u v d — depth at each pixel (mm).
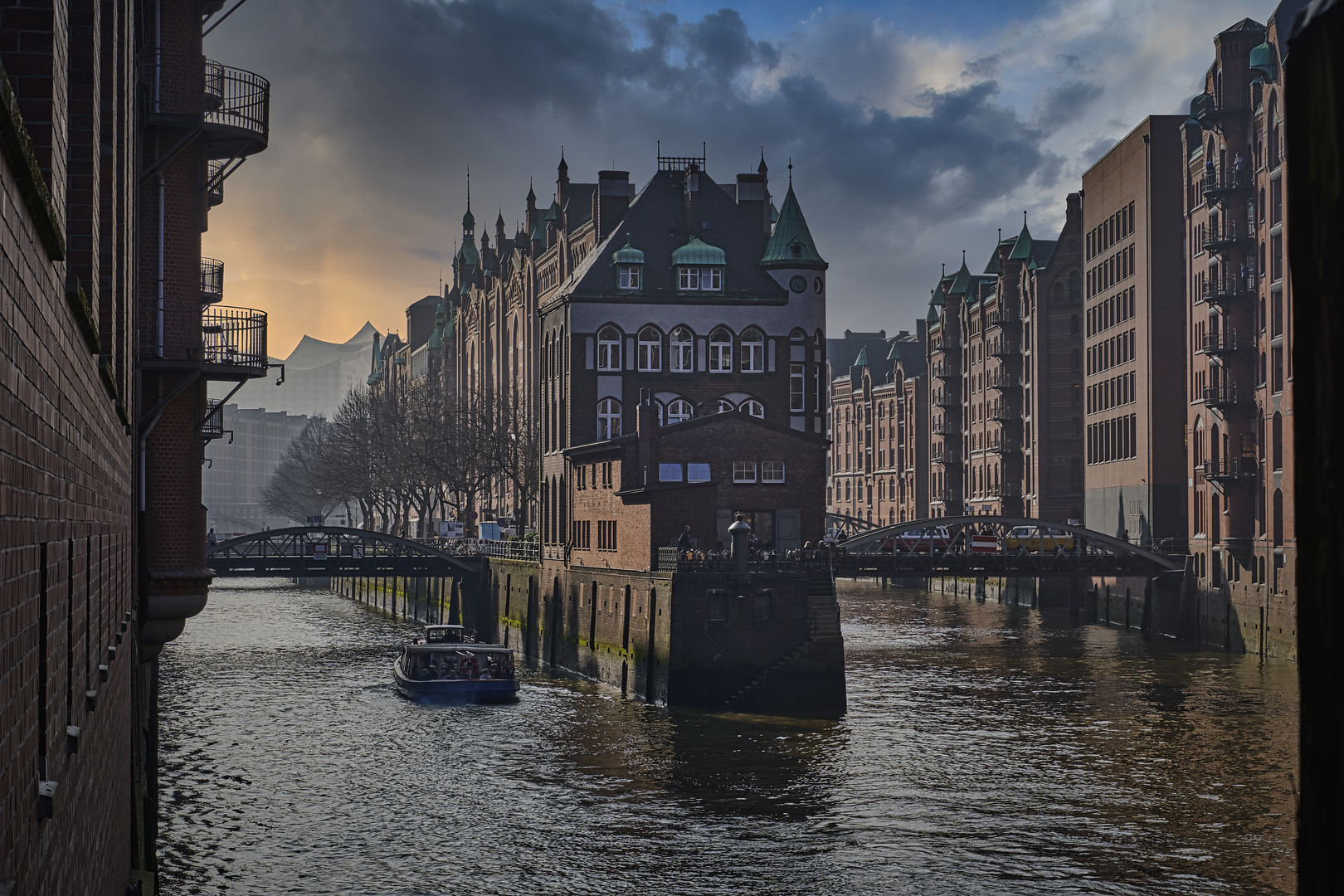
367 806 42094
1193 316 93375
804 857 36312
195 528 38156
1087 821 39781
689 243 90625
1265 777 45531
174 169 37188
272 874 34438
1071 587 112625
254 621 111125
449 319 184125
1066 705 60719
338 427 154250
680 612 61031
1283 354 77750
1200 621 88625
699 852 36844
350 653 84000
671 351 89500
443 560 101375
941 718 57500
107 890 16562
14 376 6738
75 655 10836
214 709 60750
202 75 36656
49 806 8133
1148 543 99875
